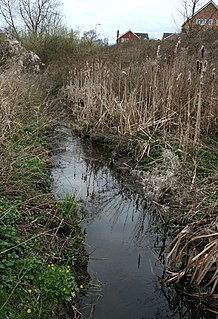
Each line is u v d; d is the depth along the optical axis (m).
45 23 24.67
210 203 4.68
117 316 3.63
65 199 5.07
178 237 4.32
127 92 9.75
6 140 5.82
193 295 3.88
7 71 9.04
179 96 8.09
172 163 5.93
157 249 4.84
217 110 7.28
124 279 4.18
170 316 3.75
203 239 4.26
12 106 7.24
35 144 6.77
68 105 13.04
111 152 8.49
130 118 8.45
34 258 3.67
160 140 7.30
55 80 17.95
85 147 8.98
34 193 5.07
